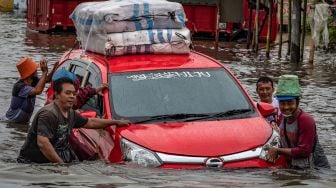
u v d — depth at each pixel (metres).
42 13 31.34
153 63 9.50
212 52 25.58
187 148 8.01
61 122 8.22
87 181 7.22
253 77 18.62
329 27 26.80
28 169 7.77
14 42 26.98
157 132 8.28
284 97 8.16
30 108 12.27
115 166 7.93
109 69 9.29
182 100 8.92
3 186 6.99
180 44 9.83
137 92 8.95
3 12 45.72
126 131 8.34
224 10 29.58
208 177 7.53
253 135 8.34
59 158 8.14
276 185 7.29
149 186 7.04
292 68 21.09
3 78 17.39
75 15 11.21
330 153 10.41
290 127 8.31
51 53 23.53
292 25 22.89
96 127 8.39
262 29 29.17
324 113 13.66
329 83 17.94
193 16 30.14
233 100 9.06
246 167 7.97
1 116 12.71
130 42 9.66
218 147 8.05
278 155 8.30
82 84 9.70
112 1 10.72
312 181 7.56
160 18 9.83
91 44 10.26
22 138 10.95
